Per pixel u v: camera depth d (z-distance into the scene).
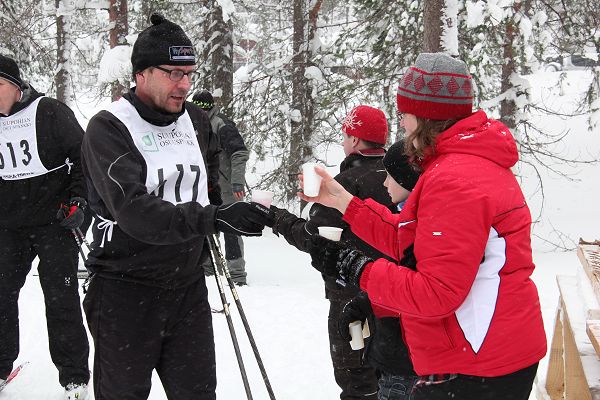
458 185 2.00
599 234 11.68
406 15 10.88
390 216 2.60
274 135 12.85
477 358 2.06
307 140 12.14
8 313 4.05
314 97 12.07
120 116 2.83
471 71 10.27
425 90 2.18
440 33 7.98
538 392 3.69
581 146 19.17
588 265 3.19
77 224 3.90
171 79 2.85
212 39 12.06
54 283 3.99
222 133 7.23
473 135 2.11
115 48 12.12
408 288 2.02
